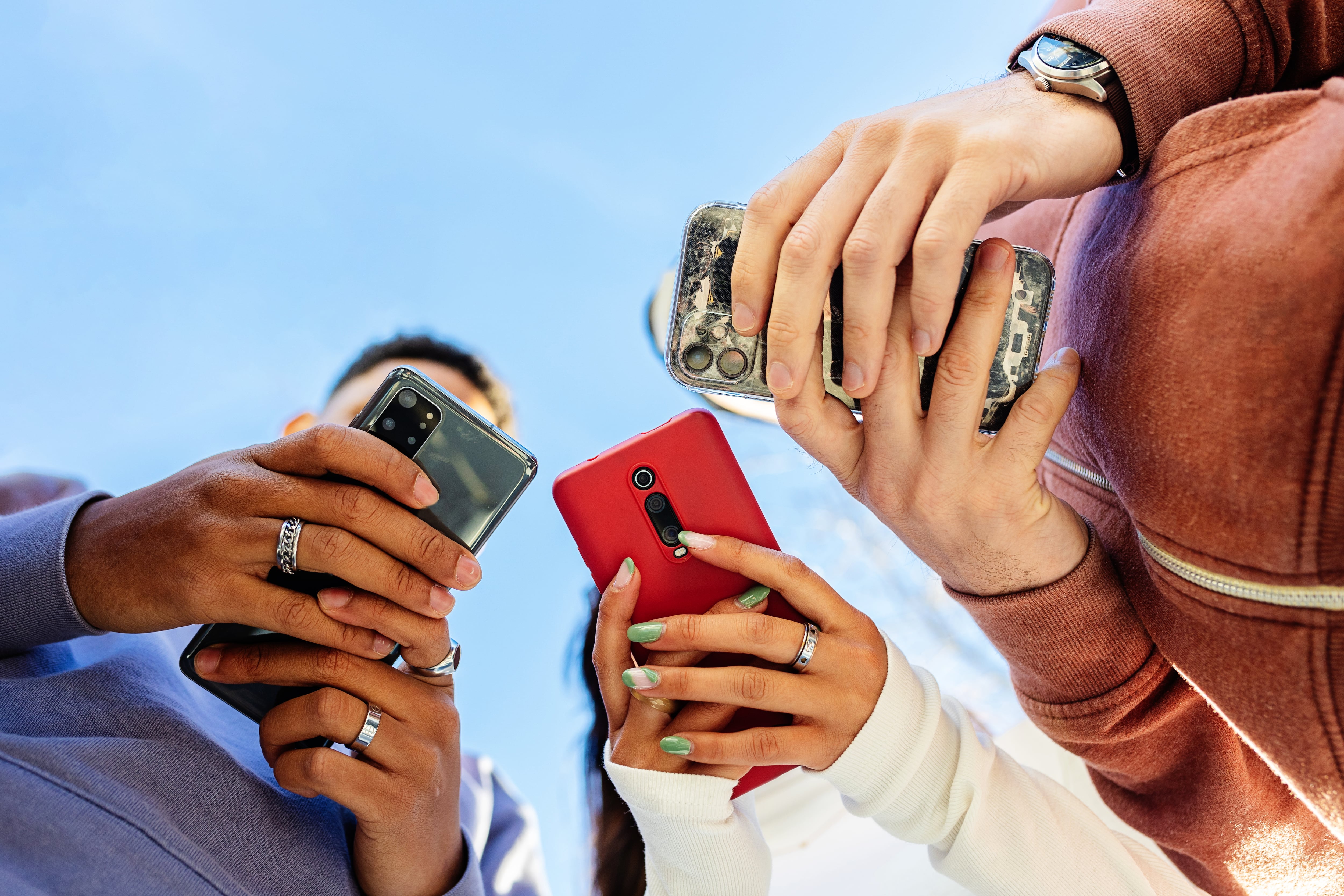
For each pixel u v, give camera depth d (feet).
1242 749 2.45
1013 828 2.50
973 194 1.83
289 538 2.18
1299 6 2.06
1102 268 2.14
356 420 2.45
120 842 2.11
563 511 2.59
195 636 2.43
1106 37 2.03
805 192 2.03
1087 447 2.34
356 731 2.29
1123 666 2.40
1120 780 2.92
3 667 2.42
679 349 2.29
